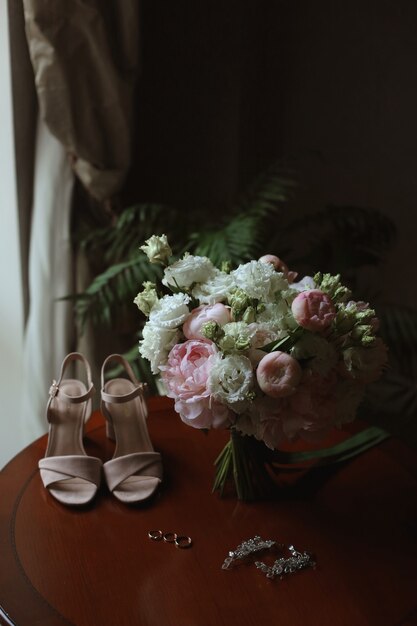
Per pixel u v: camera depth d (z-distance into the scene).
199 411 0.95
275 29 2.17
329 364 0.93
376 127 2.20
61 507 1.10
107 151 1.77
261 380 0.90
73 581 0.95
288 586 0.95
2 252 1.72
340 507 1.12
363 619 0.89
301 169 2.27
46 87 1.61
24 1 1.53
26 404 1.82
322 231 2.29
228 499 1.13
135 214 1.86
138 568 0.97
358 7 2.10
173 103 2.12
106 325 1.90
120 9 1.67
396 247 2.29
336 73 2.18
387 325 1.89
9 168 1.65
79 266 1.83
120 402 1.20
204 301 1.00
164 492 1.14
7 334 1.79
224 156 2.19
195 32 2.07
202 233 1.73
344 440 1.31
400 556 1.01
